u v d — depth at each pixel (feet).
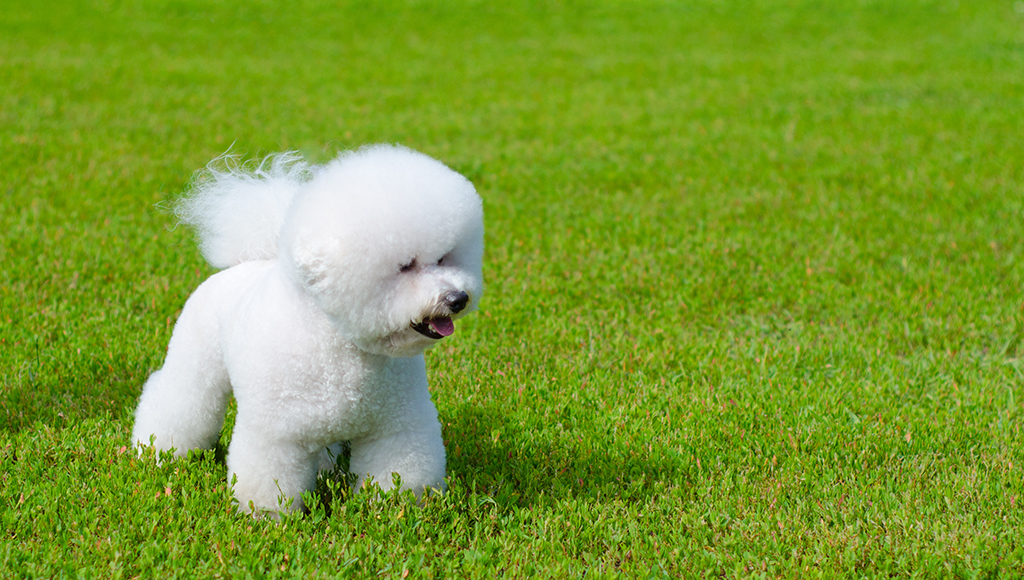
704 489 11.39
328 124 36.88
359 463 10.41
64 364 14.55
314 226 8.54
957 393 14.42
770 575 9.71
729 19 72.02
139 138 32.01
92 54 50.67
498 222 24.17
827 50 59.88
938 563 9.77
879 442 12.75
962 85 46.98
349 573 9.52
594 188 28.35
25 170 26.61
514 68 53.11
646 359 15.66
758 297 19.15
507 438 12.80
